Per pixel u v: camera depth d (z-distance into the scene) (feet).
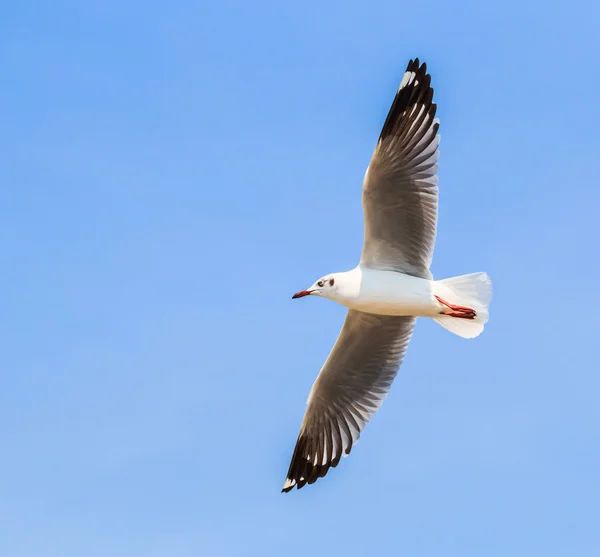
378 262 51.11
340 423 55.98
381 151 48.47
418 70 49.67
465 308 49.44
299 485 56.13
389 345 54.44
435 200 49.78
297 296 51.19
